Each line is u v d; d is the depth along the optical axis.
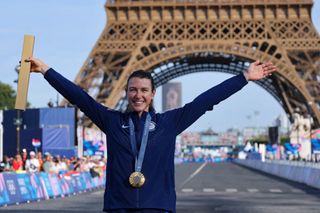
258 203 62.53
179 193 80.00
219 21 185.25
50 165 76.56
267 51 182.75
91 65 178.12
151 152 15.40
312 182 97.62
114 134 15.66
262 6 185.50
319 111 181.75
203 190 86.94
